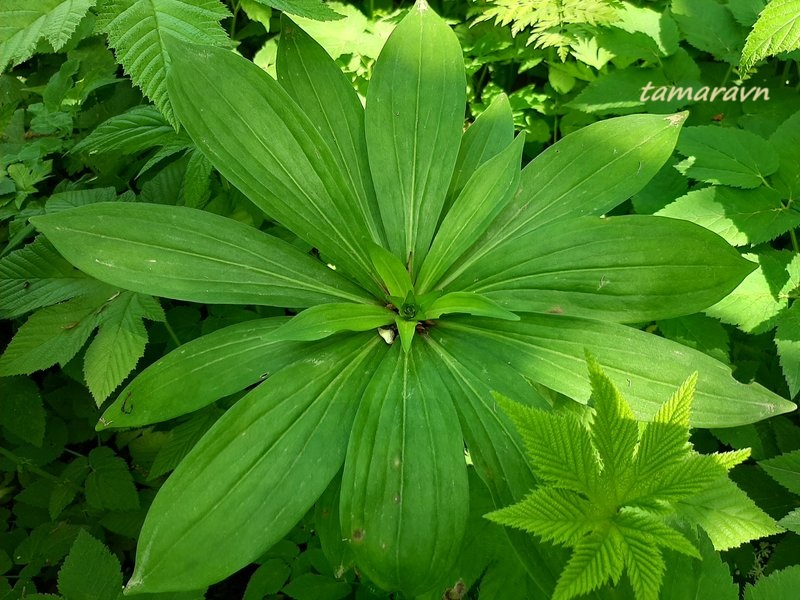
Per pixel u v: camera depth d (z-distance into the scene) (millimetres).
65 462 416
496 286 283
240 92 288
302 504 235
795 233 400
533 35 433
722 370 255
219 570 222
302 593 324
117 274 261
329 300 287
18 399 369
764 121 427
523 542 231
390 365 265
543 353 267
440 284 295
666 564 234
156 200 387
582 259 273
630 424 202
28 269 345
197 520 227
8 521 404
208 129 285
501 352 271
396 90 316
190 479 232
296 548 341
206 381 259
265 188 287
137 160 437
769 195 354
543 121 470
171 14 303
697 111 441
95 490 372
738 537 243
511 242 287
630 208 413
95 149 365
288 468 239
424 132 314
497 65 506
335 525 270
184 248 274
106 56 442
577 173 301
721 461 201
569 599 193
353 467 235
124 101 443
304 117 293
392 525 228
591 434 218
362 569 223
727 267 259
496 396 208
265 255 286
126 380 396
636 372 258
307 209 292
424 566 225
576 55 451
